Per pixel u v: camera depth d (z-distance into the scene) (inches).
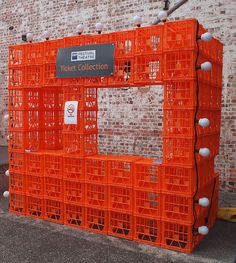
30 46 209.9
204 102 178.7
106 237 183.9
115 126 337.4
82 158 192.4
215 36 281.3
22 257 160.2
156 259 158.7
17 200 222.2
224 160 279.3
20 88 216.5
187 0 276.7
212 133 192.5
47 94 234.2
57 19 381.4
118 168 183.8
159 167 171.6
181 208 168.9
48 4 387.5
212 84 189.2
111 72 179.8
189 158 163.9
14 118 221.6
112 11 340.2
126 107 330.0
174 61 164.7
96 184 188.5
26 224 202.4
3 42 430.9
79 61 189.0
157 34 169.2
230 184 278.2
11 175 222.5
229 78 275.3
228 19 275.4
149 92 316.2
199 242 176.7
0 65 435.5
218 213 212.5
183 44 161.3
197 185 167.5
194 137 163.3
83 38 190.2
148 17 318.3
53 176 203.2
